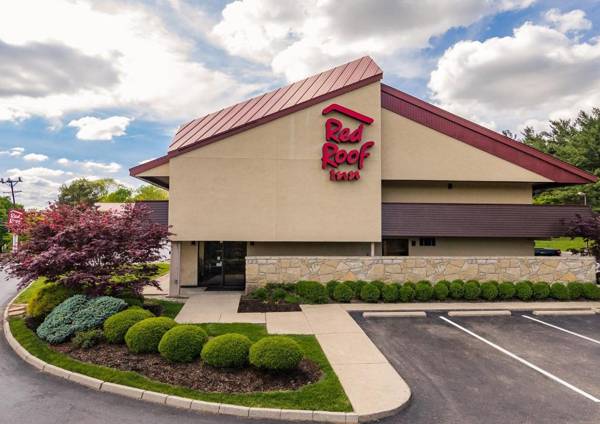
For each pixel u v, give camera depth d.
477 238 17.97
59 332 8.47
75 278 9.66
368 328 10.15
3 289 16.64
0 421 5.46
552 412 5.91
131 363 7.26
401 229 15.55
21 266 9.88
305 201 15.12
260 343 6.84
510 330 10.19
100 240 10.12
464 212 15.77
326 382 6.64
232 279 17.25
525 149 16.77
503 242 18.02
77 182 64.81
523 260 14.51
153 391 6.25
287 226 15.04
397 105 16.61
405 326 10.39
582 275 14.64
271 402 5.91
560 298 13.52
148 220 12.54
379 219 15.30
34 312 9.95
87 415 5.66
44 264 9.68
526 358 8.19
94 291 10.20
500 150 16.72
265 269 13.89
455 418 5.71
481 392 6.59
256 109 17.84
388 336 9.52
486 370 7.54
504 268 14.46
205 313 11.39
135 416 5.64
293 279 13.93
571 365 7.83
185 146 14.79
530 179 16.75
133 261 10.95
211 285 17.19
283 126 15.11
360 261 14.09
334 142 15.21
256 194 14.98
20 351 8.20
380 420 5.64
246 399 5.99
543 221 15.90
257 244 17.22
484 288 13.41
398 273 14.19
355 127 15.22
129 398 6.20
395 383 6.74
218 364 6.82
